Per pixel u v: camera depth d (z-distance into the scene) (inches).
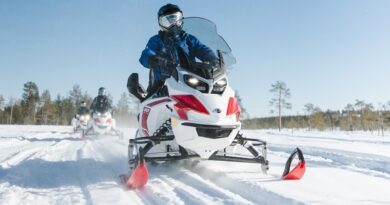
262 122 2925.7
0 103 2903.5
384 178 168.6
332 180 146.7
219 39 179.9
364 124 2571.4
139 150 137.5
